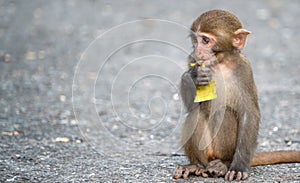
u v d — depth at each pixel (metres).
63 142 13.64
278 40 25.64
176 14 29.69
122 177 10.80
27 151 12.73
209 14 11.27
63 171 11.22
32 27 28.12
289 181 10.41
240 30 11.18
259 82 19.91
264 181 10.46
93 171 11.20
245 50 24.23
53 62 22.69
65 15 30.38
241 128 11.05
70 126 15.16
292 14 29.67
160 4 32.22
